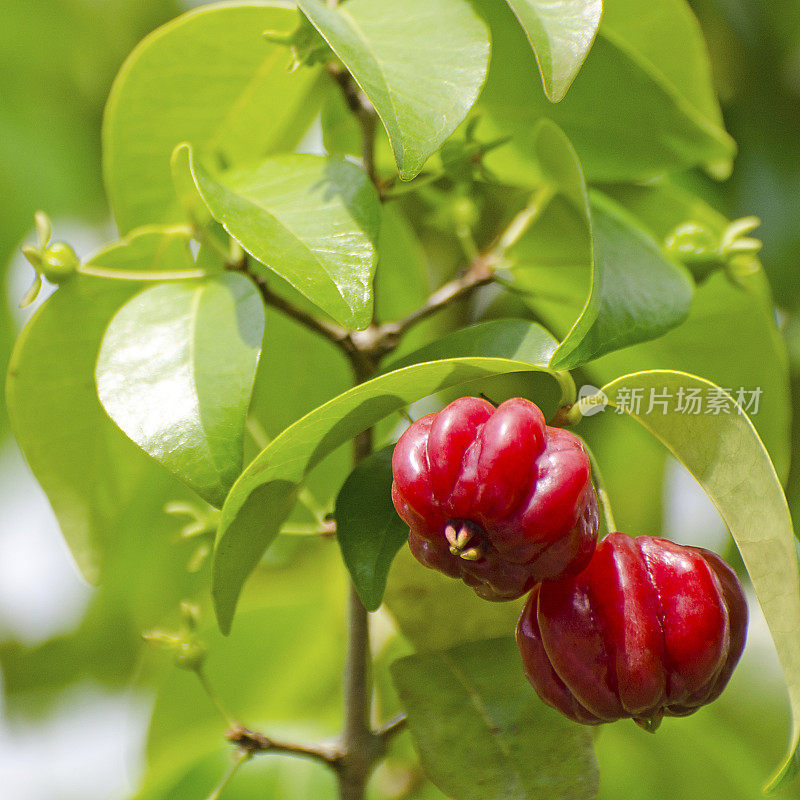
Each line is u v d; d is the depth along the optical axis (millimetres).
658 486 605
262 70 522
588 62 511
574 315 542
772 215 578
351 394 460
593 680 460
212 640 616
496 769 493
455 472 454
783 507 458
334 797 588
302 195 482
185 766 587
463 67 474
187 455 470
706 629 460
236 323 482
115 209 533
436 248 607
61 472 532
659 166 529
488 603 511
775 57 578
